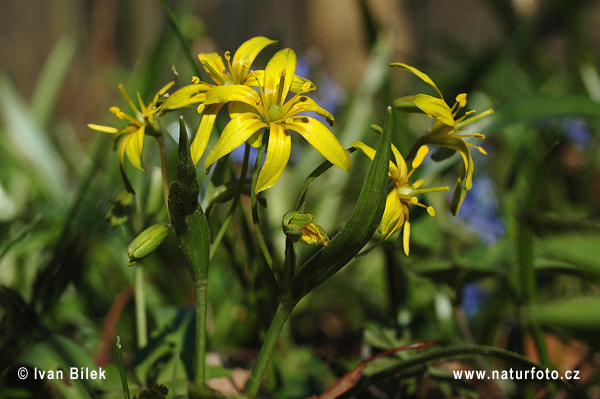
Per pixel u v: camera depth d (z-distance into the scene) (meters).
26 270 0.37
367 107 0.53
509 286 0.32
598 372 0.31
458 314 0.32
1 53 1.46
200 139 0.25
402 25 0.99
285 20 1.78
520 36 0.63
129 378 0.28
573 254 0.26
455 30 2.19
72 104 0.98
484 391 0.30
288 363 0.35
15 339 0.29
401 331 0.30
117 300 0.34
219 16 1.82
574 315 0.25
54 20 1.25
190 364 0.28
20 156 0.53
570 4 0.55
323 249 0.25
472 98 0.57
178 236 0.25
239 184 0.26
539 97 0.37
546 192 0.45
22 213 0.42
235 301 0.39
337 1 0.97
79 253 0.32
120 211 0.28
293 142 0.56
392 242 0.31
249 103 0.25
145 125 0.26
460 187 0.26
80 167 0.59
